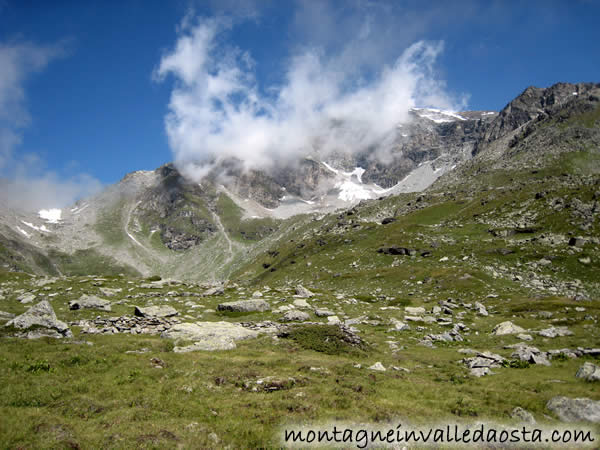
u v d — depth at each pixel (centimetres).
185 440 1498
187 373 2352
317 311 5700
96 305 5238
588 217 15150
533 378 2717
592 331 4481
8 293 6378
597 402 1961
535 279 10925
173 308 5206
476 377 2809
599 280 10394
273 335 3991
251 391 2162
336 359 3192
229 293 7631
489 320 5922
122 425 1577
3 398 1750
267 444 1535
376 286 12838
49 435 1436
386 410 1911
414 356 3544
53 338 3017
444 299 9788
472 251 14875
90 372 2248
